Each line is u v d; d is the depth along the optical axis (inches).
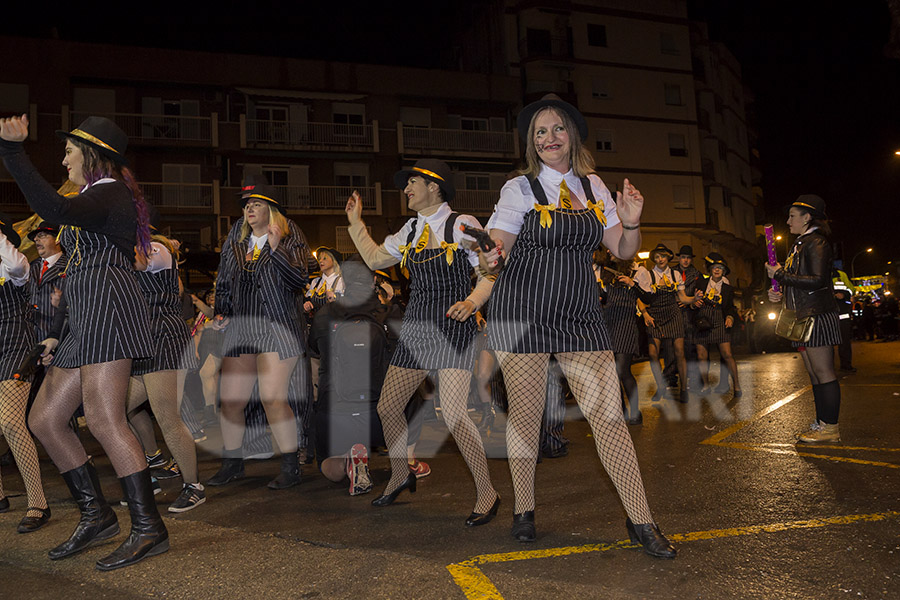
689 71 1568.7
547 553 119.9
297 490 183.2
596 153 1466.5
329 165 1270.9
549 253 122.4
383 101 1299.2
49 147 1079.6
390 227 187.2
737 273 1830.7
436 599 101.3
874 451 188.5
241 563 122.1
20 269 161.6
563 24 1450.5
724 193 1700.3
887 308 824.3
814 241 205.6
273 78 1225.4
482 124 1381.6
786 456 188.2
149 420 212.8
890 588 98.0
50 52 1096.8
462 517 147.6
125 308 127.8
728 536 123.6
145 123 1159.0
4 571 123.7
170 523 152.8
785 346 696.4
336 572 115.0
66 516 164.4
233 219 1200.8
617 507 147.7
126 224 130.8
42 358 137.0
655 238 1521.9
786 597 96.5
